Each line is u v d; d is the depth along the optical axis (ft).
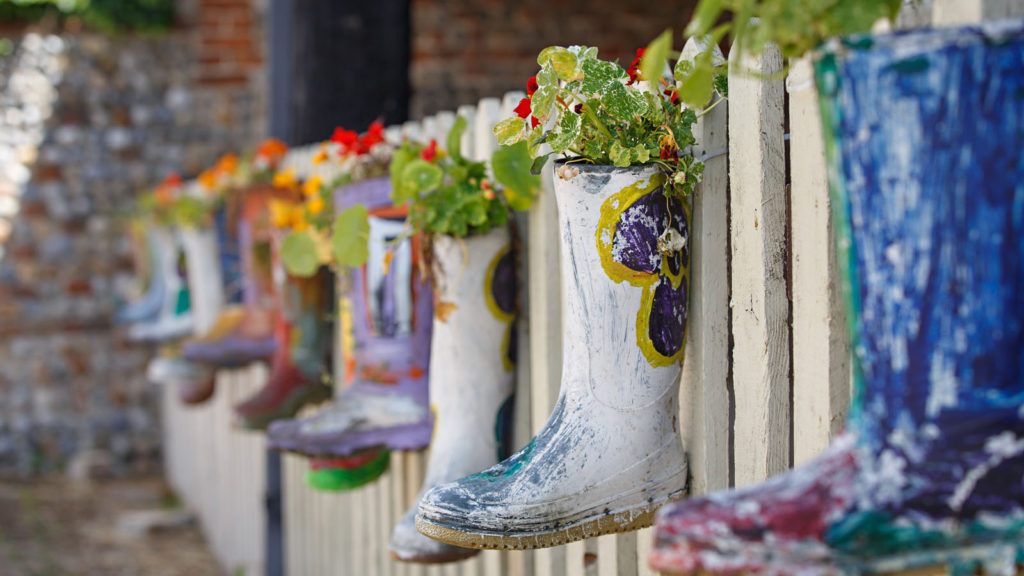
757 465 4.46
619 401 4.41
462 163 5.84
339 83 10.85
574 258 4.43
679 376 4.58
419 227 5.90
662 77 4.94
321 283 8.84
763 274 4.35
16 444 23.09
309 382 8.80
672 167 4.42
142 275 17.21
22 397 23.06
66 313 23.09
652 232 4.38
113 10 22.50
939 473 2.73
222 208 11.27
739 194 4.48
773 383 4.38
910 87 2.73
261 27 23.21
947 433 2.74
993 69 2.68
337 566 11.50
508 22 19.62
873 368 2.86
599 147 4.36
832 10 2.90
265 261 9.94
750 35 3.05
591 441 4.36
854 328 2.93
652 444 4.45
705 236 4.75
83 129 22.84
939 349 2.77
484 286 5.90
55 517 20.02
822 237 4.05
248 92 23.27
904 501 2.72
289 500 13.53
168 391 22.76
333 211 7.35
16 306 22.90
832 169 2.92
